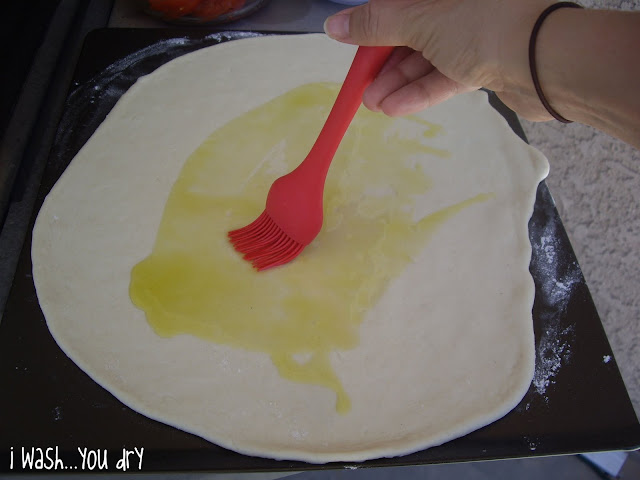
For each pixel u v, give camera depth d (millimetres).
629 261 1259
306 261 867
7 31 934
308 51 1132
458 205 941
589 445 721
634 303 1271
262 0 1203
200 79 1065
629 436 730
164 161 953
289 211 822
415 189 958
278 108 1044
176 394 722
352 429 711
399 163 991
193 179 938
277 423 709
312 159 807
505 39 654
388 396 741
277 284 836
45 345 746
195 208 907
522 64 658
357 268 862
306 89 1073
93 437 683
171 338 768
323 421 715
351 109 778
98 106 1012
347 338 787
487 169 989
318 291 833
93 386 720
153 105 1020
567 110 688
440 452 708
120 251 845
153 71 1061
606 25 593
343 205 937
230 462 680
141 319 780
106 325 770
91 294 796
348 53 1138
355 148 1007
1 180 912
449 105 1074
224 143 988
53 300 782
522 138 1054
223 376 741
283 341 777
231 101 1042
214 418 706
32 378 719
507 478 1254
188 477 816
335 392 738
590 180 1296
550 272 879
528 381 762
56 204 880
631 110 601
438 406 737
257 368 752
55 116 1043
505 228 913
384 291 839
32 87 1009
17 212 931
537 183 970
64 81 1081
